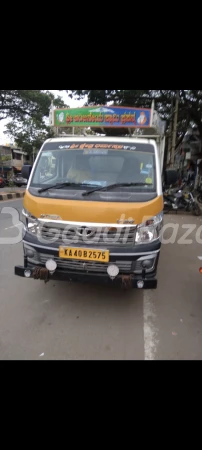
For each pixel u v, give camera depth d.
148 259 2.90
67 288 3.94
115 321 3.15
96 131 5.44
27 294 3.72
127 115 4.62
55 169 3.50
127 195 3.00
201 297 3.82
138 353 2.62
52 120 4.86
